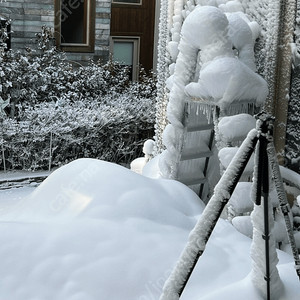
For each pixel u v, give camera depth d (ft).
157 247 13.17
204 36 16.81
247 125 16.15
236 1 19.63
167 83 20.44
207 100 16.98
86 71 36.65
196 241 9.73
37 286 12.05
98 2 39.93
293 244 10.21
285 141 17.90
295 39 17.40
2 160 30.68
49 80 34.14
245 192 15.74
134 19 46.83
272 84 18.03
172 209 15.01
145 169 22.44
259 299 10.57
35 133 30.12
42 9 37.32
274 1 17.71
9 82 32.07
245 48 17.67
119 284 12.10
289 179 17.15
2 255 12.64
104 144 33.19
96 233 13.42
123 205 14.58
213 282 12.37
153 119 33.86
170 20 23.34
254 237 10.75
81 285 12.05
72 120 31.09
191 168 20.27
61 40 39.55
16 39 37.09
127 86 38.83
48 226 13.65
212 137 19.92
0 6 36.35
